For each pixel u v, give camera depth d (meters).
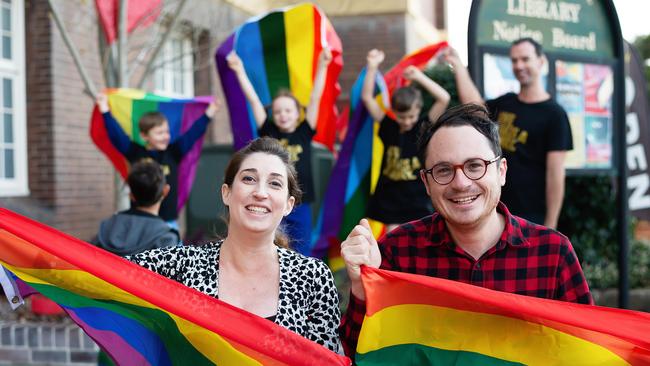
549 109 4.54
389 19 13.42
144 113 6.37
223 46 6.30
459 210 2.51
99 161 9.30
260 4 11.74
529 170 4.59
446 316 2.49
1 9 8.32
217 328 2.36
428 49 6.61
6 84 8.39
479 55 5.27
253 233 2.57
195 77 11.38
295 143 5.72
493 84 5.32
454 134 2.49
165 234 4.15
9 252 2.51
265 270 2.62
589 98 5.84
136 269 2.44
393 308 2.49
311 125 5.82
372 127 6.06
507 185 4.62
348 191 6.14
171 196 5.99
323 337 2.60
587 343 2.46
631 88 6.41
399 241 2.72
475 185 2.49
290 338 2.36
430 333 2.51
